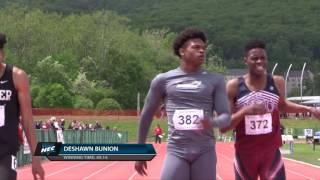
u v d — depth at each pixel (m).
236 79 10.72
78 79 122.56
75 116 101.06
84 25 150.12
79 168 31.84
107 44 144.62
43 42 140.25
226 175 27.39
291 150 45.81
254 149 10.60
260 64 10.48
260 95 10.58
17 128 8.49
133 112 107.06
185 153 8.59
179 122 8.60
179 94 8.65
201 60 8.70
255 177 10.77
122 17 167.62
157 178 25.81
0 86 8.34
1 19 139.88
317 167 31.83
